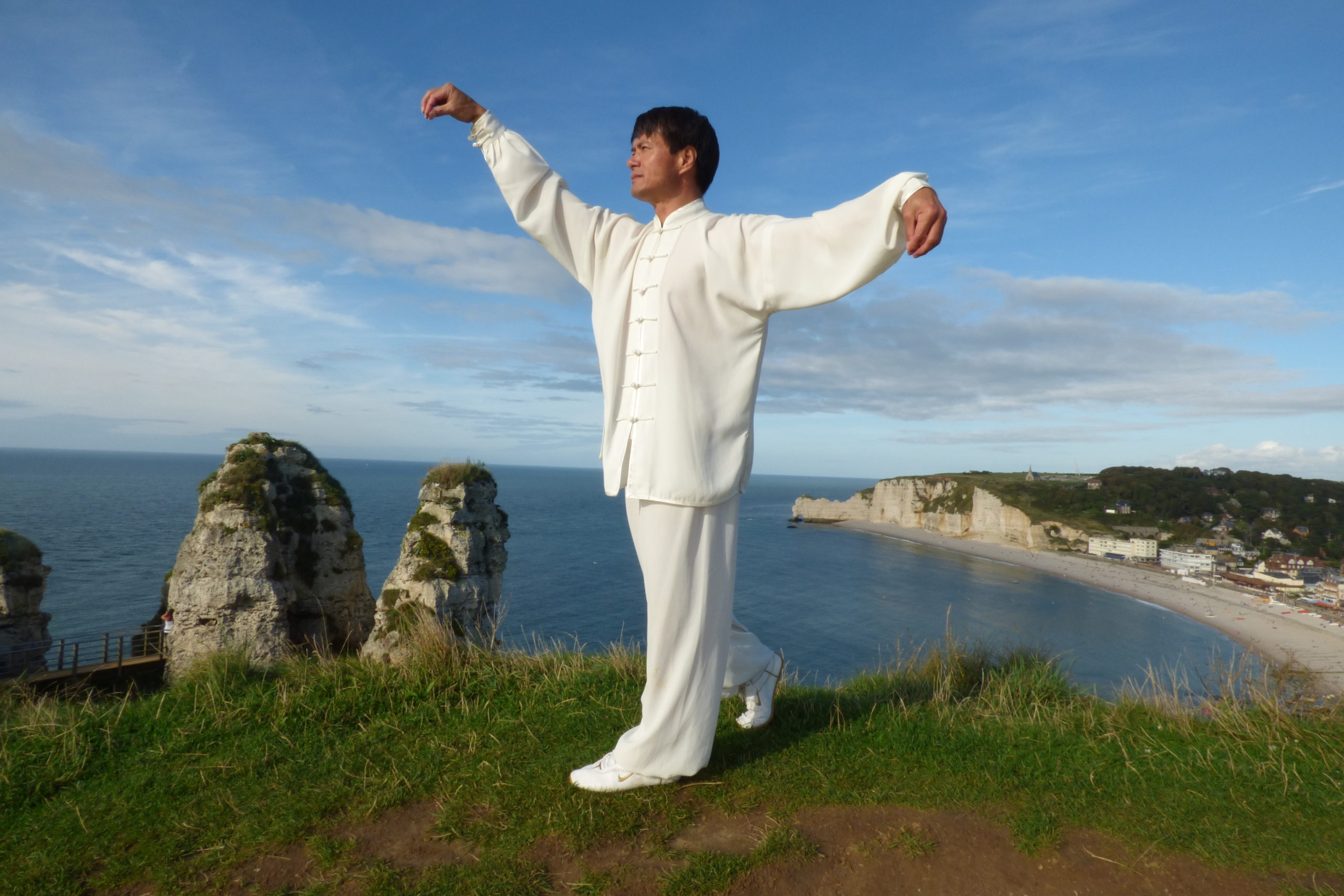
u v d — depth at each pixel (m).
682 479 2.80
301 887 2.40
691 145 2.96
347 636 20.11
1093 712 4.20
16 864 2.54
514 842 2.66
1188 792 3.15
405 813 2.92
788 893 2.38
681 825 2.79
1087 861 2.62
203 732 3.65
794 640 46.16
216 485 18.39
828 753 3.49
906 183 2.16
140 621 42.16
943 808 2.97
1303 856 2.65
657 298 2.91
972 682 5.12
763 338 2.92
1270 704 4.03
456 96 3.15
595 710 4.08
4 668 16.30
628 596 50.81
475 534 13.76
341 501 20.25
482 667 4.70
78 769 3.23
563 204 3.16
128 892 2.39
